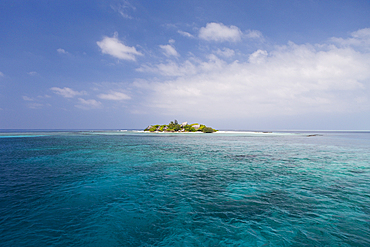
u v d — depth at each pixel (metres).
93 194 12.41
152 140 56.56
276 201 11.31
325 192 12.80
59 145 41.53
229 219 9.19
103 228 8.38
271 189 13.43
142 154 29.31
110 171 18.64
